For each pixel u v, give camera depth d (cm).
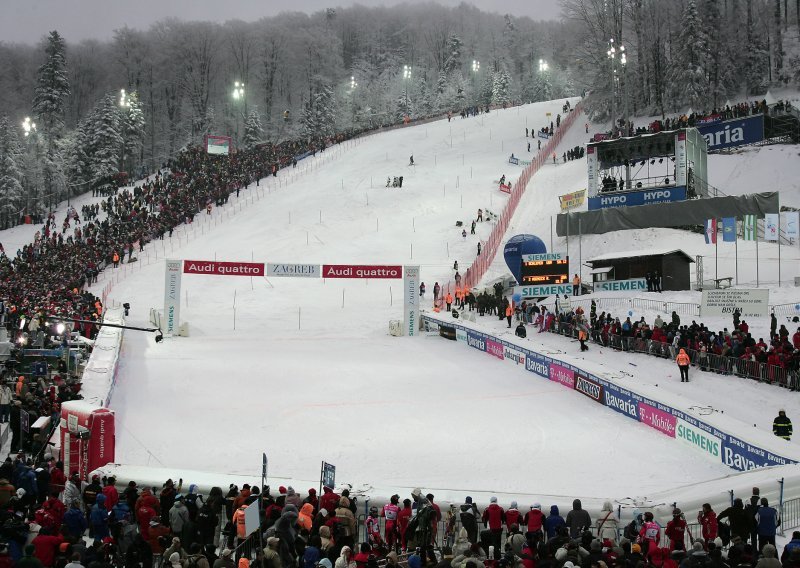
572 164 7388
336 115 13175
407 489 1706
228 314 4681
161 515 1511
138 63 15800
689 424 2248
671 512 1546
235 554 1334
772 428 2241
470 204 6712
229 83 15925
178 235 6406
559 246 5478
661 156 5041
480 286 5059
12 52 17525
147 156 15062
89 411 1906
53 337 3275
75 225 7038
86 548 1298
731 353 2830
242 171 8119
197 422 2575
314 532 1341
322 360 3569
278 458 2188
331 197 7081
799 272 4153
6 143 7850
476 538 1449
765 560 1076
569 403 2816
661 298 3869
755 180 5916
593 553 1105
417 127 10369
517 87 15888
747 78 8781
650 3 9569
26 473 1539
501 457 2181
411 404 2814
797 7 10156
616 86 8794
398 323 4266
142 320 4391
